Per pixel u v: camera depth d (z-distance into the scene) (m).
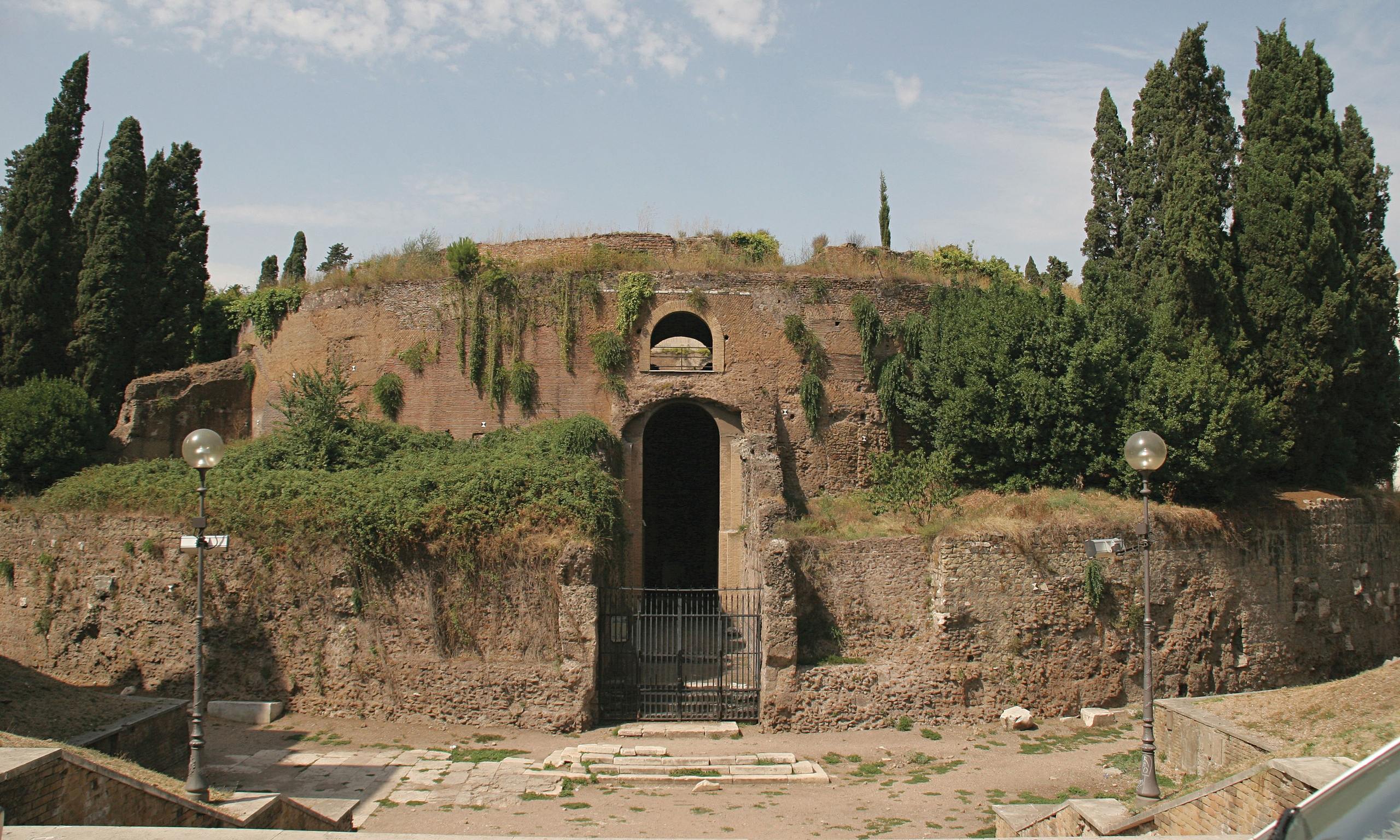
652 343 35.56
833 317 32.81
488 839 9.46
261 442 29.53
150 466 29.06
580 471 26.48
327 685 25.00
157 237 39.62
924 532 26.19
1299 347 31.83
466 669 24.44
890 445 32.69
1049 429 29.08
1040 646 25.81
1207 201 32.12
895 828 18.50
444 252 35.59
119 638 26.31
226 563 25.69
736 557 30.83
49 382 32.47
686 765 21.89
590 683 24.11
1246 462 28.78
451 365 32.81
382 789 20.20
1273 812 13.18
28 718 18.48
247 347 37.31
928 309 33.66
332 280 35.25
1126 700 26.39
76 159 38.84
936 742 23.95
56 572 27.17
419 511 24.77
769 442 30.70
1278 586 29.52
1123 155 40.53
